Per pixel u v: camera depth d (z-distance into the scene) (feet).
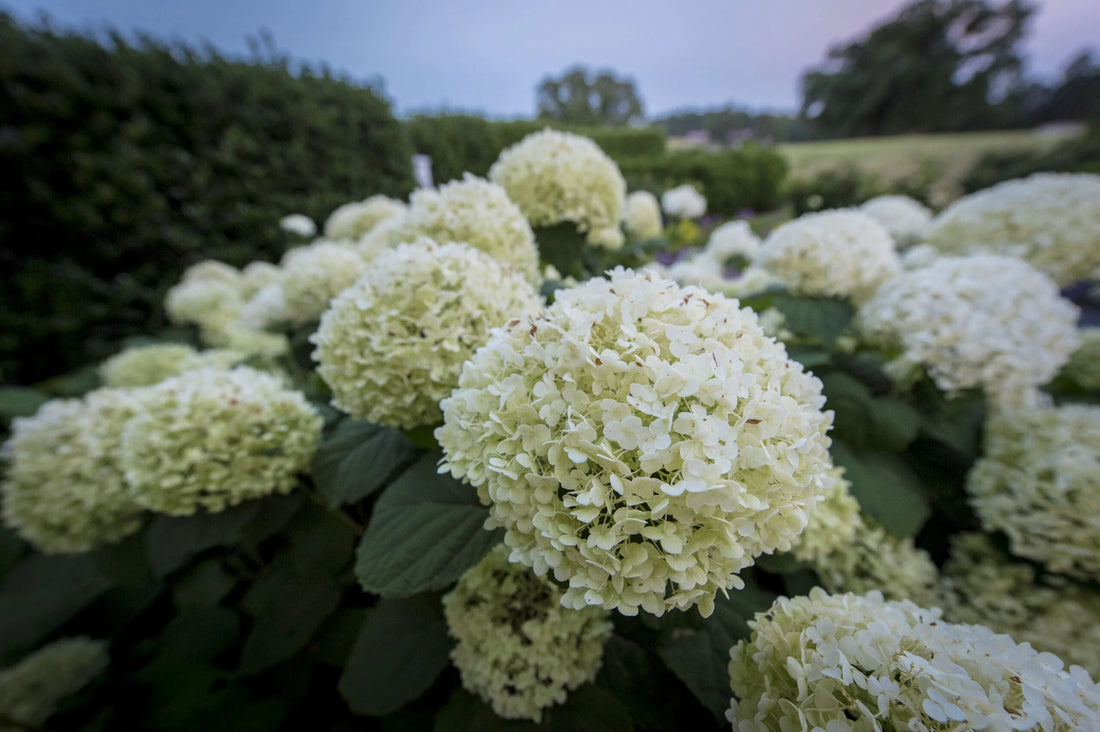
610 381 2.57
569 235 6.64
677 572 2.30
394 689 4.23
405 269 4.08
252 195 18.37
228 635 6.07
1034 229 7.76
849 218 6.98
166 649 5.83
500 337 3.06
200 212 17.22
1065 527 4.41
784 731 2.46
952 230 8.95
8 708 5.24
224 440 4.67
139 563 6.27
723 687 3.46
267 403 4.97
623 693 4.09
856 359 6.22
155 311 17.07
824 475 2.81
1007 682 2.27
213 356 9.13
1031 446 5.02
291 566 5.62
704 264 10.68
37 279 15.42
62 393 11.50
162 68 16.39
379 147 21.68
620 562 2.34
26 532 6.25
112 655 6.48
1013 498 4.85
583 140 6.72
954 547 5.33
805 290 6.66
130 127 15.84
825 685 2.47
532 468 2.46
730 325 2.87
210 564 6.59
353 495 4.57
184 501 4.64
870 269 6.41
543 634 3.82
